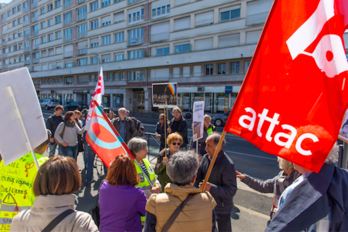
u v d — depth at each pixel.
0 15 54.34
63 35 39.84
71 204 1.34
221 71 24.52
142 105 32.69
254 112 1.60
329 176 1.22
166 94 4.93
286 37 1.51
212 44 24.73
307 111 1.41
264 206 3.77
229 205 2.36
